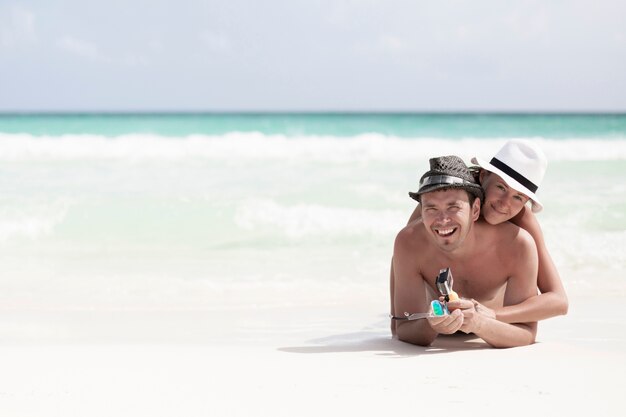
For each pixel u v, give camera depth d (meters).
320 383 3.81
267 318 6.08
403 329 4.97
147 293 7.19
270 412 3.33
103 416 3.29
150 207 11.67
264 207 11.66
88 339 5.27
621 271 8.18
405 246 4.80
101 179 14.46
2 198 12.16
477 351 4.68
